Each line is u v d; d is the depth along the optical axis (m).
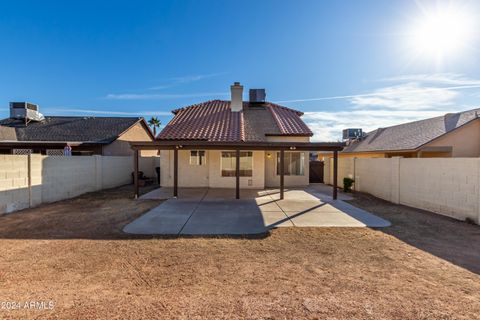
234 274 4.41
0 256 5.11
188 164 15.99
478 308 3.41
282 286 3.99
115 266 4.70
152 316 3.18
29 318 3.10
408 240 6.28
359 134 28.78
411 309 3.37
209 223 7.72
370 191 13.20
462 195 8.16
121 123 23.98
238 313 3.26
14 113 22.69
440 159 9.01
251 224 7.62
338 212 9.20
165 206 10.17
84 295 3.67
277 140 16.25
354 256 5.25
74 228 7.13
